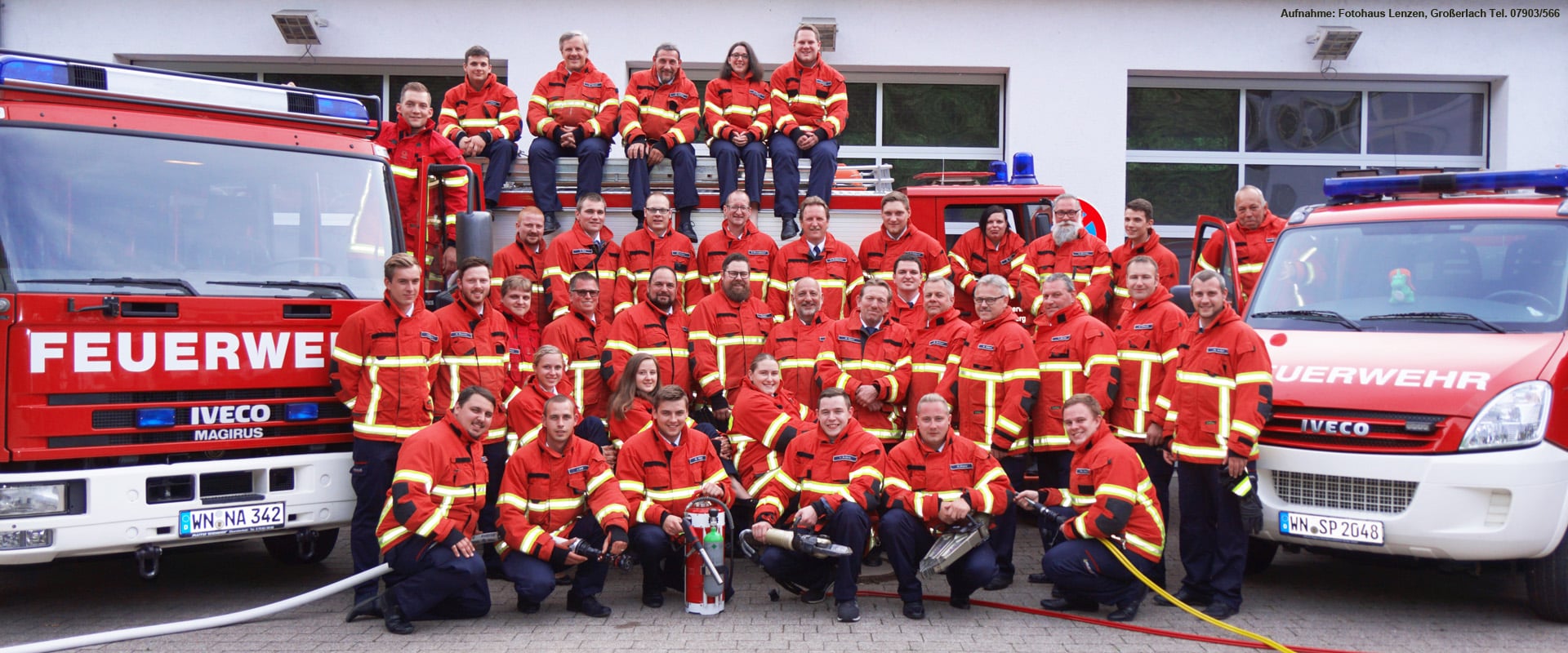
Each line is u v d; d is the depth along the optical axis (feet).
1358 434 19.83
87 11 41.86
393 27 42.32
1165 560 24.64
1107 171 43.73
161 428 19.08
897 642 18.65
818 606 21.16
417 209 24.12
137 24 41.98
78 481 18.38
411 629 19.24
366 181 22.52
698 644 18.48
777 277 27.55
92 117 19.65
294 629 19.48
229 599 21.88
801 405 25.04
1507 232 22.50
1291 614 20.53
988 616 20.43
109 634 17.81
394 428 20.49
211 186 20.53
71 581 23.45
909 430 24.86
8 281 18.16
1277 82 45.06
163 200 19.99
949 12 43.19
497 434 22.59
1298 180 45.42
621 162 29.84
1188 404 20.70
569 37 31.32
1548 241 21.99
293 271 21.09
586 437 23.70
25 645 17.26
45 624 19.89
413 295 20.70
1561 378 19.39
